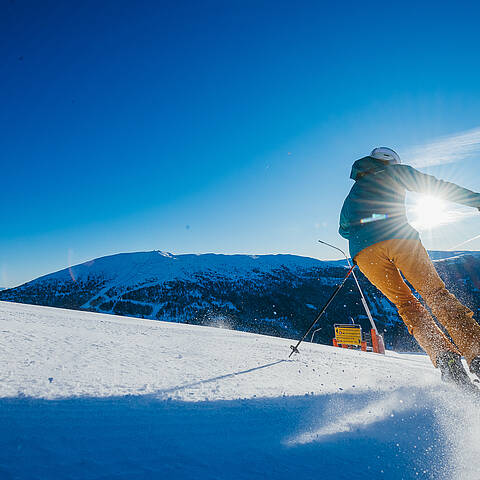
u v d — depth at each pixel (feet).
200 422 3.27
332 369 7.22
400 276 6.43
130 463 2.34
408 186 6.31
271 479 2.22
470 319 5.39
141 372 5.40
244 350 9.45
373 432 3.19
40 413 3.19
